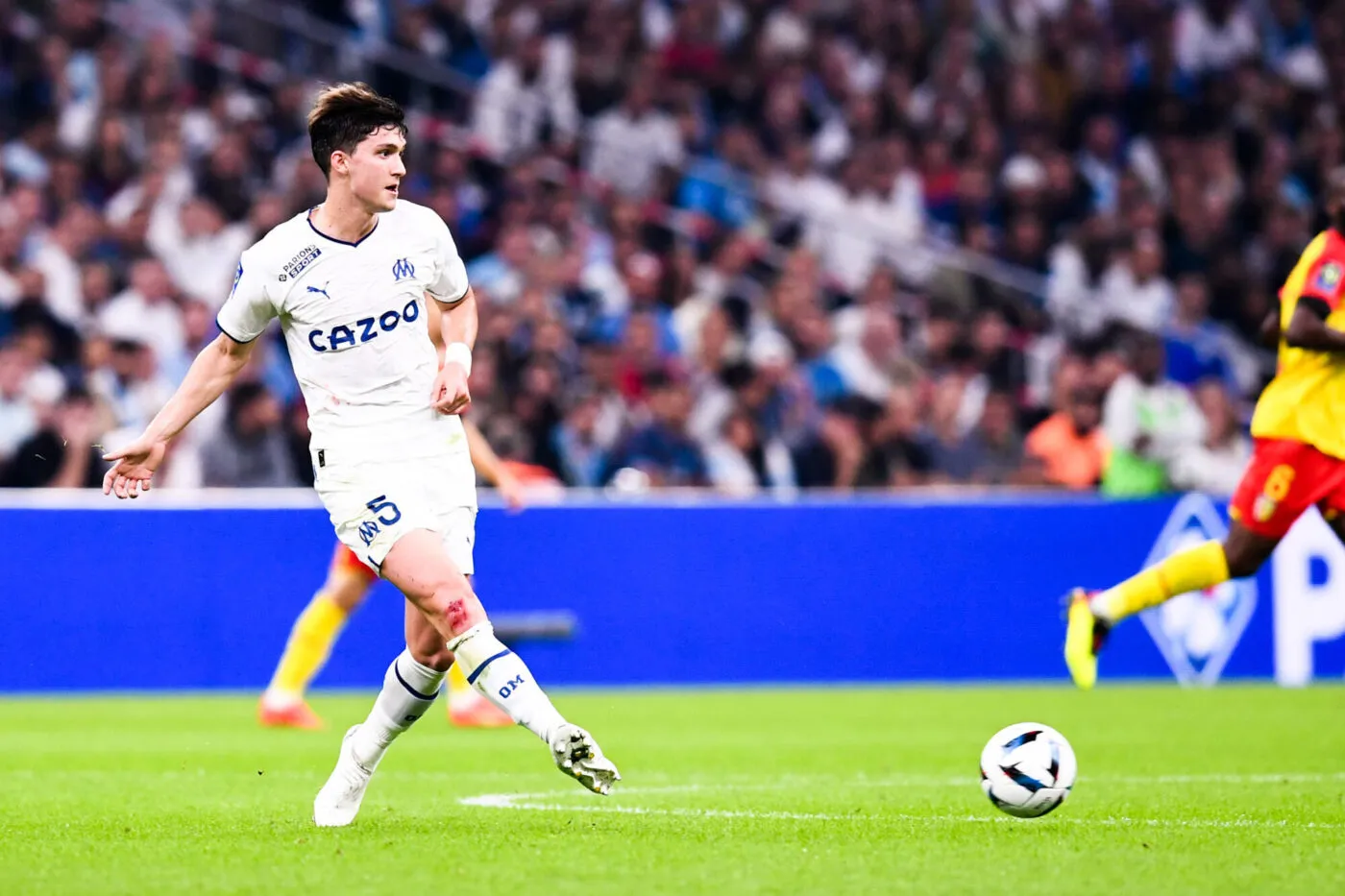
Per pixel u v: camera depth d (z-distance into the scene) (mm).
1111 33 75562
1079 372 58438
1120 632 49438
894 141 69125
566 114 65938
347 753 19312
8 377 49719
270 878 15352
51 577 44500
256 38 63594
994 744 19562
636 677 47125
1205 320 68625
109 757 29547
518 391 51625
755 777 26531
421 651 18688
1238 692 45719
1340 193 25578
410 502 18172
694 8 69875
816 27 72938
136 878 15422
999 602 49344
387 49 65375
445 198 60969
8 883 15211
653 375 54281
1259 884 15156
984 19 73562
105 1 62281
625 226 61219
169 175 58500
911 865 16172
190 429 50219
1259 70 77000
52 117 59688
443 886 14844
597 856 16703
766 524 48250
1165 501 50188
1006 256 68062
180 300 54656
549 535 46781
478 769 27641
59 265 54812
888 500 48969
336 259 18297
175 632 44969
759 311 62344
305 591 45625
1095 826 19594
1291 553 49500
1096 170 72438
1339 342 25125
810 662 48250
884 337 59531
